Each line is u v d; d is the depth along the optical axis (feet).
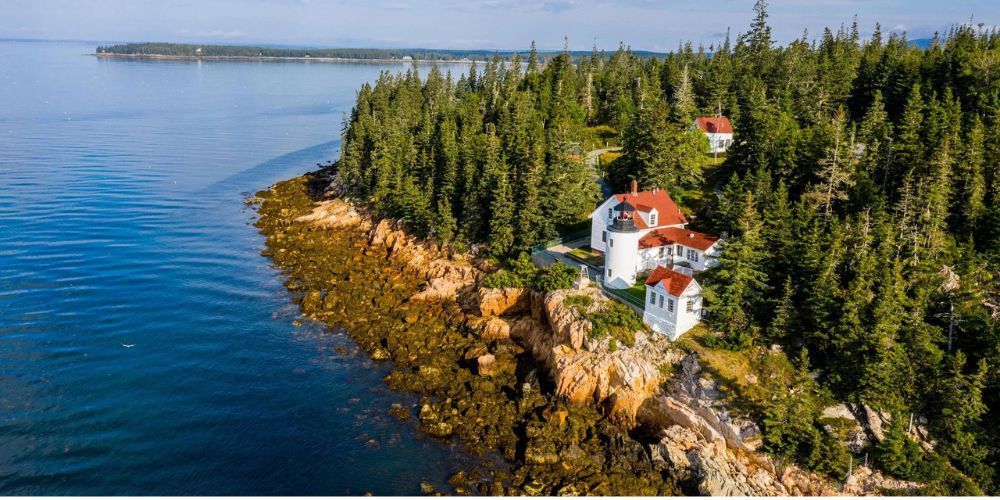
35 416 169.99
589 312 199.93
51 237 301.43
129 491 146.92
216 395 183.11
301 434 168.14
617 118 430.61
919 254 192.54
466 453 163.22
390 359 206.59
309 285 260.62
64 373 189.98
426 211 288.71
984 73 293.43
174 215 347.97
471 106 449.48
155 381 188.24
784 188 219.61
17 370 189.98
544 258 240.32
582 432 172.14
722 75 414.41
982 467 150.41
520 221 253.24
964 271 182.80
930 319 177.78
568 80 484.74
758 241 192.34
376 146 358.23
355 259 287.69
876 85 344.69
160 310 232.94
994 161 215.92
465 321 228.22
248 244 307.99
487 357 199.41
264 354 206.49
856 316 169.89
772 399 166.91
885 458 151.84
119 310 231.09
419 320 230.27
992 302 182.70
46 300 235.81
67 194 376.07
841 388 169.07
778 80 387.75
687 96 376.89
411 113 453.99
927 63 339.36
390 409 179.42
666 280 191.42
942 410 157.58
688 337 189.47
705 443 162.91
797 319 184.55
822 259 186.09
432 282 250.57
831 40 490.90
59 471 151.74
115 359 198.80
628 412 177.06
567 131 298.35
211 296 247.09
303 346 212.84
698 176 290.56
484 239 272.10
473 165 302.86
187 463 156.15
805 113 334.85
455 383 191.62
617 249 212.02
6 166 436.35
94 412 172.86
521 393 185.16
